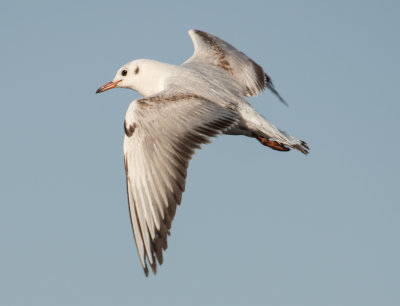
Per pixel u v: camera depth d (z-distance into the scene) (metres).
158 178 11.49
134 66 15.63
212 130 12.07
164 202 11.34
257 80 16.06
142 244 11.34
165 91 12.73
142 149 11.76
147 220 11.39
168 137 11.73
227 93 13.99
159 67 15.19
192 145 11.69
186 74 14.49
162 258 11.12
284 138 13.73
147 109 12.07
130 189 11.69
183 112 12.16
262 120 13.77
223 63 16.11
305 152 13.85
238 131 14.25
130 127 11.95
